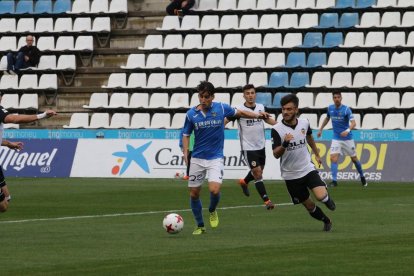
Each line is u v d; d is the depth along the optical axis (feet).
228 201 171.63
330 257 89.51
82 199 177.06
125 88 281.33
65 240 107.34
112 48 297.12
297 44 276.62
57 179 246.68
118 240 107.14
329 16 279.08
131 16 304.91
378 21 274.36
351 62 267.39
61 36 300.20
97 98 282.15
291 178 116.47
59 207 159.02
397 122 249.75
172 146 250.37
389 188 207.10
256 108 164.25
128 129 255.29
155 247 99.86
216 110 117.50
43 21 304.09
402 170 233.55
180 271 80.64
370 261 86.38
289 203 166.09
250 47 278.46
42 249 98.22
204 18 290.15
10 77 293.64
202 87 116.26
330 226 116.57
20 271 81.25
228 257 90.12
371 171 236.43
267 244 101.86
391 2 277.85
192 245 101.65
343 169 238.48
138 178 250.98
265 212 147.13
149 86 279.69
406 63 263.49
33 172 260.21
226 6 292.81
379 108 255.29
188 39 286.05
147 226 124.98
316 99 260.83
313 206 116.88
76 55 298.76
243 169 242.17
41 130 262.06
